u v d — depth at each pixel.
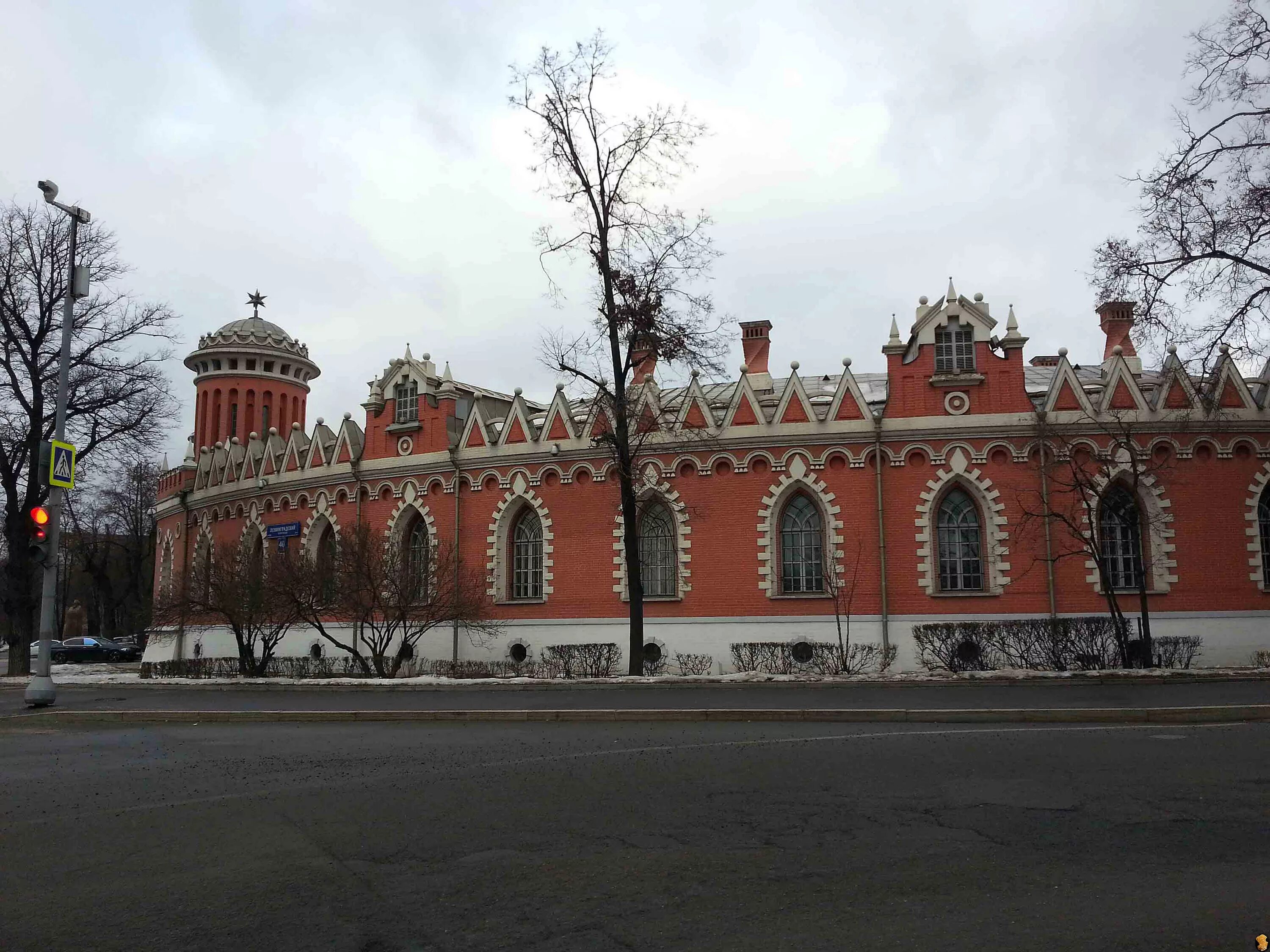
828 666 34.91
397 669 38.44
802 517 38.56
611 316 32.97
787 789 12.63
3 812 12.86
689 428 39.03
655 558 40.03
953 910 7.81
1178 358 28.62
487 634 41.44
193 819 12.01
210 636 52.59
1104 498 36.00
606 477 40.47
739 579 38.25
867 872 8.88
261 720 23.94
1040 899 8.04
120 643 74.81
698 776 13.70
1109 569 35.94
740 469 38.75
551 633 40.53
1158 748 15.26
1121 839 9.87
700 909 8.00
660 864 9.33
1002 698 23.12
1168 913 7.62
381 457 45.97
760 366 45.75
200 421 66.81
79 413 43.69
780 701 23.53
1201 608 35.50
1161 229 27.98
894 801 11.73
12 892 9.07
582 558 40.53
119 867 9.88
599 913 7.98
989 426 36.72
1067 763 14.04
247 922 8.03
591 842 10.20
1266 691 23.73
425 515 44.12
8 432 44.62
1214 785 12.30
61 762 17.50
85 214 30.88
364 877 9.16
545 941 7.38
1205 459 36.16
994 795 11.92
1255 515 35.94
